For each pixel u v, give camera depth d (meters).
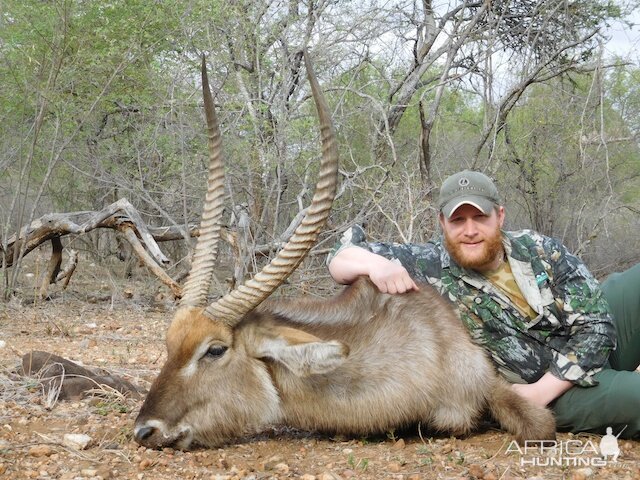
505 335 2.65
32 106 5.95
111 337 4.32
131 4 5.78
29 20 5.73
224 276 5.71
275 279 2.37
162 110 5.47
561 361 2.60
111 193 6.48
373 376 2.50
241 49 5.48
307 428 2.54
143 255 5.02
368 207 5.44
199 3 5.38
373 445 2.52
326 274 5.28
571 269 2.64
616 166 6.97
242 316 2.39
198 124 5.42
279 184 4.93
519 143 6.87
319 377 2.48
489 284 2.66
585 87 7.47
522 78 6.18
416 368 2.51
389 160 6.25
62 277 5.58
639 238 6.93
